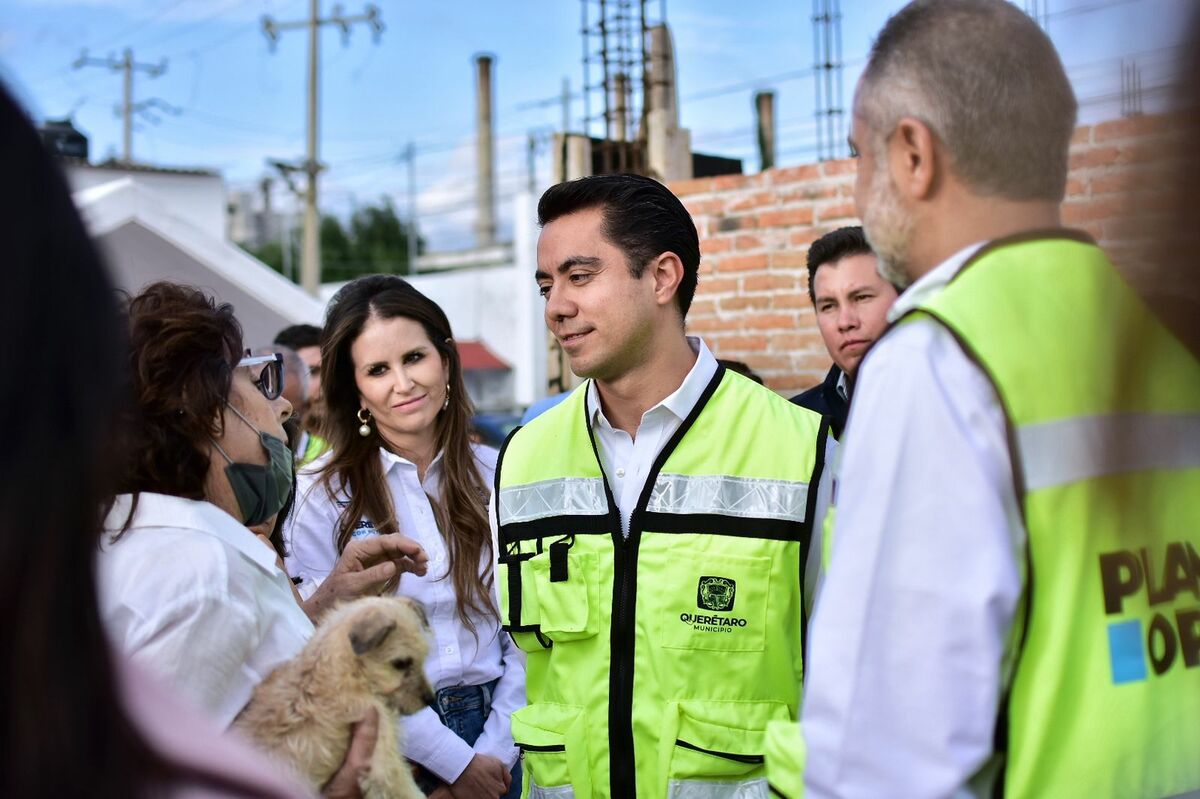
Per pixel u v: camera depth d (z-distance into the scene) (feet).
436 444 10.31
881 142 4.56
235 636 5.58
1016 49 4.26
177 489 5.92
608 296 6.97
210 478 6.17
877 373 4.33
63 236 2.43
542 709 7.29
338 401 10.14
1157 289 2.73
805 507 6.86
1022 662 3.99
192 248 27.17
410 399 9.82
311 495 9.92
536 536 7.32
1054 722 3.92
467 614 9.69
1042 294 4.12
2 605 2.34
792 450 7.01
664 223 7.11
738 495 6.90
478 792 8.89
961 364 4.11
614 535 7.06
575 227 7.02
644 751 6.74
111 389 2.54
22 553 2.35
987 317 4.12
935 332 4.22
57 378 2.40
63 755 2.38
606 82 21.91
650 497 7.00
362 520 9.80
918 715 3.94
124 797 2.48
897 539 4.08
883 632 4.05
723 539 6.82
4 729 2.35
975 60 4.26
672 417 7.16
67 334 2.42
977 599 3.89
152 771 2.59
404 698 5.95
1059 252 4.23
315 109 83.56
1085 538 3.90
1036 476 3.95
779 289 18.61
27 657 2.35
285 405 7.25
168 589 5.39
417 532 9.86
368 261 160.56
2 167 2.35
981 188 4.35
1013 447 3.95
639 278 7.04
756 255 18.85
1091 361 3.86
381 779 5.64
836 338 11.41
